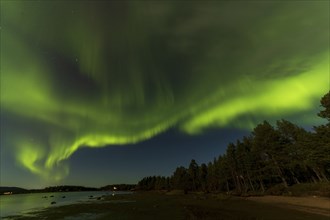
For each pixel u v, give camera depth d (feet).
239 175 266.36
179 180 439.63
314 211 90.84
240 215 92.79
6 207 189.57
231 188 323.16
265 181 244.83
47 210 148.46
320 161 149.79
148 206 150.92
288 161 193.57
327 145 137.69
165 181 552.41
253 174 226.99
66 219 104.83
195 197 225.76
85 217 108.78
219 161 334.03
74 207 161.79
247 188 245.86
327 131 137.90
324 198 120.26
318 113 135.13
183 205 147.74
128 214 112.78
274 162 199.11
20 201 293.02
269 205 120.37
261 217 85.05
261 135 217.36
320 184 148.25
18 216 122.93
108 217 105.60
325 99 131.44
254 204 130.41
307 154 163.94
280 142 202.49
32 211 146.72
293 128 205.05
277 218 80.94
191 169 420.36
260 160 223.92
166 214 107.96
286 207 107.14
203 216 95.66
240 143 264.31
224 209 115.44
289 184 219.82
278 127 212.23
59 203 216.33
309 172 204.03
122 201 209.26
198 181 409.28
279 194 172.04
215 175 337.52
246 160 231.91
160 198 237.86
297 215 84.38
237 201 156.76
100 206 162.20
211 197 213.25
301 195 142.92
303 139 174.29
